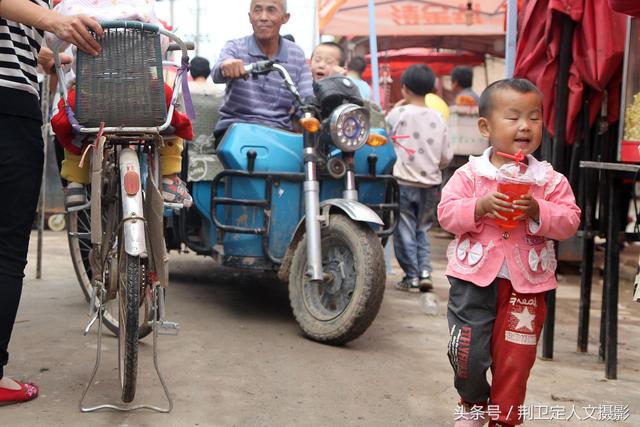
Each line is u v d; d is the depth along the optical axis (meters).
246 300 4.98
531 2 3.92
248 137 4.22
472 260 2.46
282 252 4.29
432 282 6.07
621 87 3.68
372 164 4.49
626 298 5.87
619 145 3.38
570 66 3.77
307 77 4.66
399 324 4.54
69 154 3.24
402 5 9.52
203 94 4.58
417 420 2.84
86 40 2.59
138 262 2.64
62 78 2.89
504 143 2.44
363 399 3.05
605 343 3.78
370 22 6.65
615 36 3.58
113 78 2.68
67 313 4.31
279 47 4.64
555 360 3.84
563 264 7.00
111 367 3.31
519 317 2.42
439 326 4.53
